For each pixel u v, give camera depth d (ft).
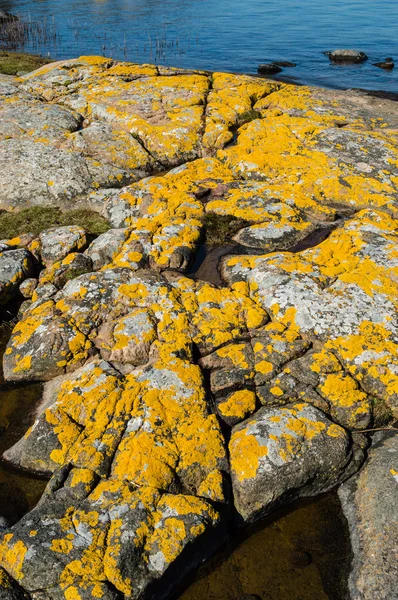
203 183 16.83
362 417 10.98
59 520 9.27
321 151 18.01
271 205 15.70
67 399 10.91
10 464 10.70
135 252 13.97
